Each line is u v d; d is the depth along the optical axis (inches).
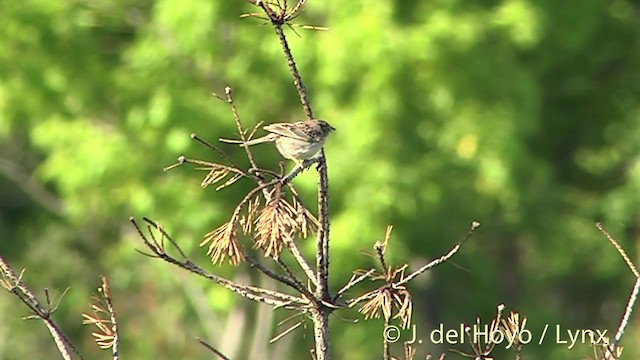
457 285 794.2
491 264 780.6
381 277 262.5
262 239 256.5
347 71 614.2
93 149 649.6
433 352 779.4
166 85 651.5
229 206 674.8
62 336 260.1
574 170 822.5
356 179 632.4
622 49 799.1
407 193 630.5
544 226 777.6
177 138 641.6
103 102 676.7
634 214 776.9
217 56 640.4
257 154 668.1
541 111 770.2
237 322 722.8
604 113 813.2
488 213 713.0
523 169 695.1
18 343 745.6
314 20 644.7
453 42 621.6
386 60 600.4
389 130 627.8
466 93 647.1
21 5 653.3
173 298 741.9
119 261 754.2
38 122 674.2
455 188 675.4
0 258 261.1
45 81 663.1
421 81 633.6
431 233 713.6
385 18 605.6
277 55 623.8
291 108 663.8
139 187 661.3
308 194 637.9
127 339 730.8
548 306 860.6
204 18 622.8
